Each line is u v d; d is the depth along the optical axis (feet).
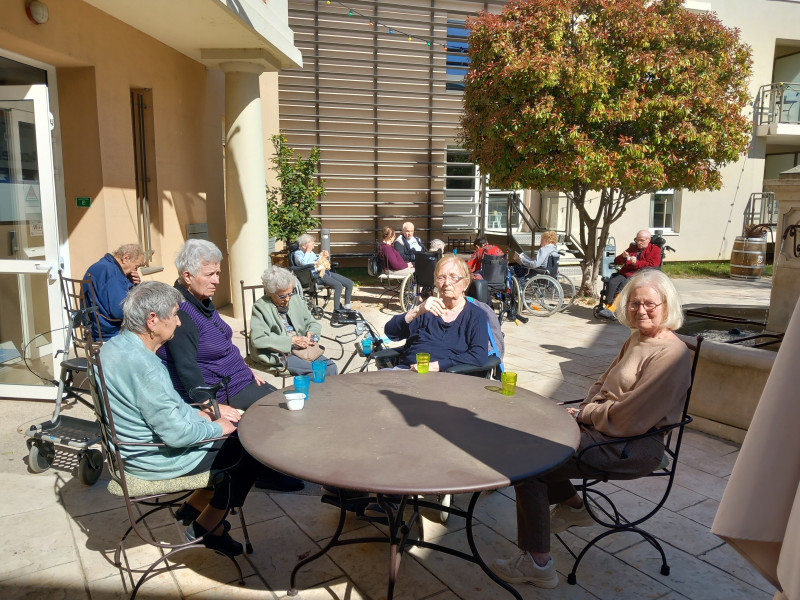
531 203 51.42
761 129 50.60
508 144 29.86
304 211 35.35
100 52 19.04
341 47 45.78
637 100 28.40
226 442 8.59
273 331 13.44
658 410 8.23
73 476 11.80
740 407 13.67
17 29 15.28
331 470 6.47
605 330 27.07
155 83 23.03
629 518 10.46
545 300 31.42
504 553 9.34
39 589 8.32
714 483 11.84
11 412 15.06
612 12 27.89
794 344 3.51
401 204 49.52
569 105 28.50
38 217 15.49
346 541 8.32
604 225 34.81
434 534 9.93
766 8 50.24
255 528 10.03
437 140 49.75
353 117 47.06
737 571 8.96
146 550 9.32
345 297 29.58
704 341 14.33
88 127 19.07
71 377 12.80
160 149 23.61
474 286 15.48
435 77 48.73
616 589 8.50
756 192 52.42
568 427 7.88
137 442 7.72
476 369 10.91
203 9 18.94
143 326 8.00
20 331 15.69
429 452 6.99
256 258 26.45
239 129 25.57
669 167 29.25
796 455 3.49
